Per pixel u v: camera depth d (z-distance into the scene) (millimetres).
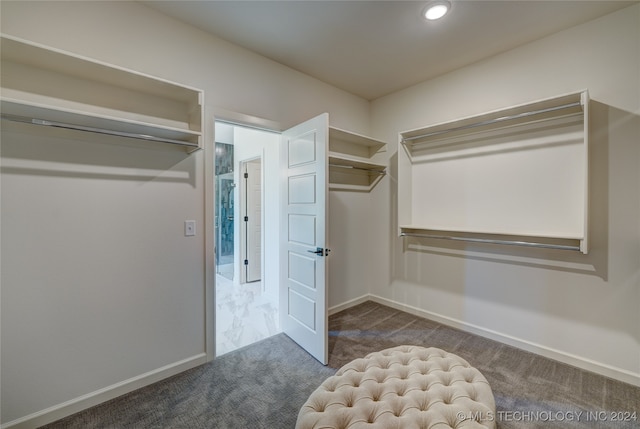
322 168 2215
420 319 3086
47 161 1607
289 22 2094
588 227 1993
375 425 1104
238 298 3879
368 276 3672
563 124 2197
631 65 1914
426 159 3043
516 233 2234
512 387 1936
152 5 1911
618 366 2002
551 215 2268
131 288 1902
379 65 2723
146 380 1968
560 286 2240
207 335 2250
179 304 2111
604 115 2016
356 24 2117
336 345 2545
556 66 2213
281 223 2805
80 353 1729
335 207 3275
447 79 2875
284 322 2789
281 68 2691
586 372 2096
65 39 1654
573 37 2133
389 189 3438
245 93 2426
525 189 2395
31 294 1577
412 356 1603
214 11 1971
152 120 1939
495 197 2564
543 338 2324
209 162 2230
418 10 1964
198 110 1958
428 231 3051
